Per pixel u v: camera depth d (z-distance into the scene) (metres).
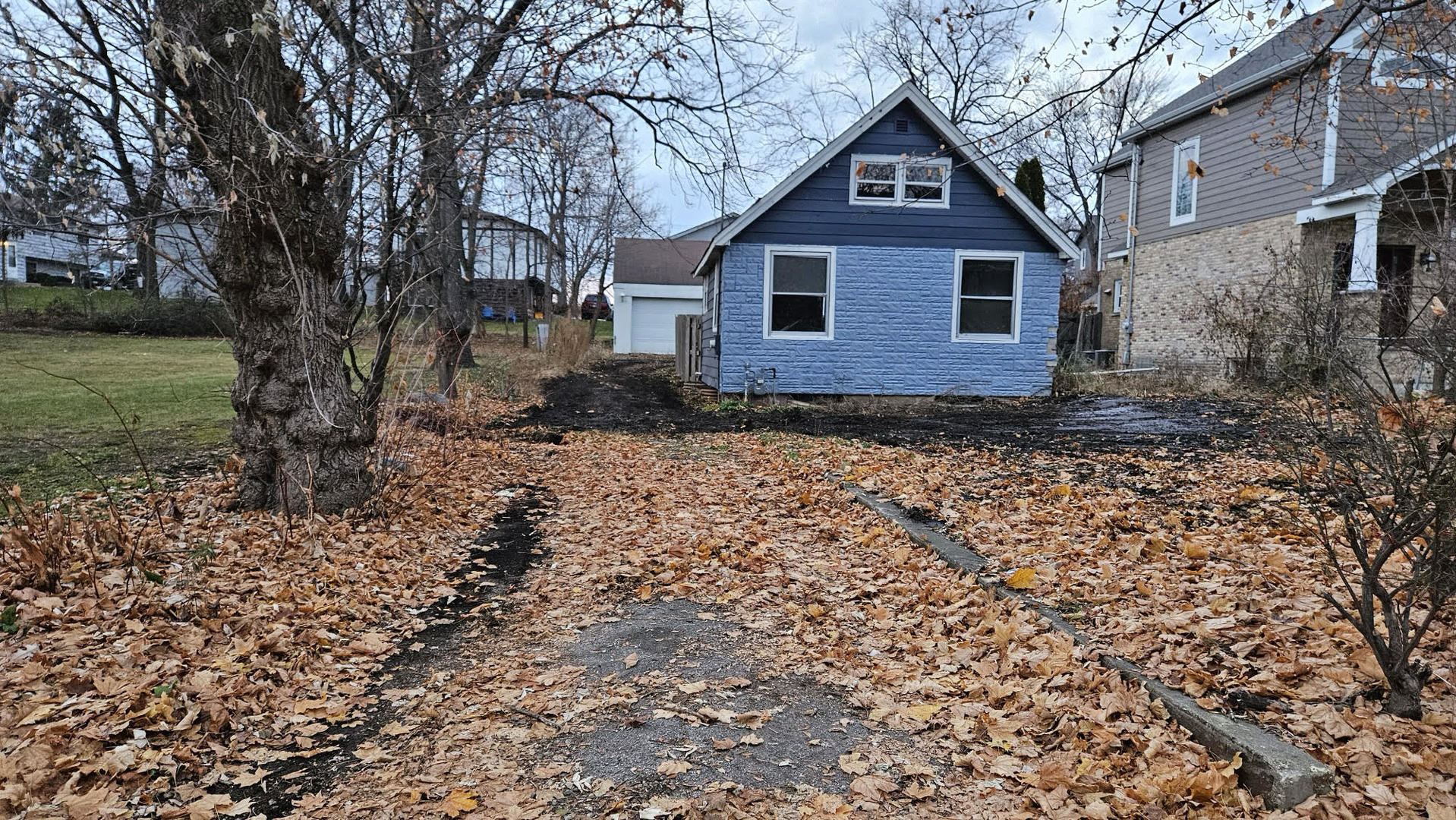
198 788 2.94
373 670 4.09
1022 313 16.06
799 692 3.79
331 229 6.17
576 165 14.04
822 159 15.35
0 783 2.78
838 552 6.14
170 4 5.38
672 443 11.23
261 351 6.09
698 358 19.70
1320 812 2.69
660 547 6.20
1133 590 4.79
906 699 3.70
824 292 15.91
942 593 4.94
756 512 7.32
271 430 6.17
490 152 7.84
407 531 6.36
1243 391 13.94
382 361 7.47
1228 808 2.75
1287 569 4.86
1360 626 3.24
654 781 3.00
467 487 8.12
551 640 4.50
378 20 6.76
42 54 4.68
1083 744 3.18
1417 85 12.59
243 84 5.52
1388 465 3.21
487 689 3.85
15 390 12.95
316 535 5.58
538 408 15.20
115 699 3.45
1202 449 9.45
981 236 15.91
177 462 8.21
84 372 15.59
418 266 8.66
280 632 4.25
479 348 28.78
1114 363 22.89
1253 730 3.04
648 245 38.44
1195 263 19.39
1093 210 34.94
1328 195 14.88
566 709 3.61
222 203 5.42
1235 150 17.94
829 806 2.82
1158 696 3.42
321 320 6.20
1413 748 2.98
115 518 5.34
